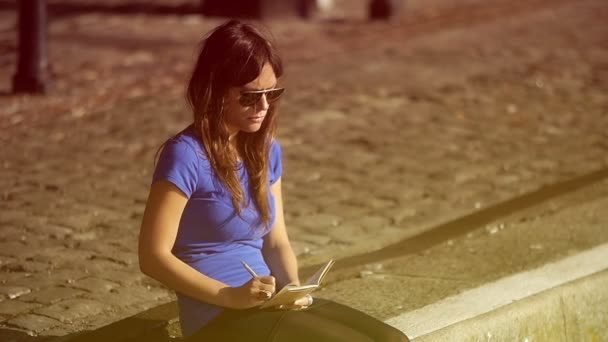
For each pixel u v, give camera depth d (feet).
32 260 21.91
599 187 27.96
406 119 35.96
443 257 21.85
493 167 30.30
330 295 19.45
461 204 26.89
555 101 38.58
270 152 15.20
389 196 27.50
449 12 60.75
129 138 32.89
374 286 19.95
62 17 56.85
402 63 45.60
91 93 38.93
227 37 14.03
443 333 17.03
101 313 19.04
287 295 14.03
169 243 14.17
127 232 24.11
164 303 19.53
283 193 27.66
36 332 17.97
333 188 28.22
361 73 43.32
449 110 37.24
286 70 43.83
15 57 45.21
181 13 58.85
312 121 35.42
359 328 14.08
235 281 14.80
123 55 46.50
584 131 34.42
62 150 31.32
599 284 19.60
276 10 57.00
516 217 25.52
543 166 30.37
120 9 60.03
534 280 19.93
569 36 51.98
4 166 29.53
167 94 39.09
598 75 42.96
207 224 14.66
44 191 27.27
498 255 21.80
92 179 28.50
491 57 46.91
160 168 14.21
